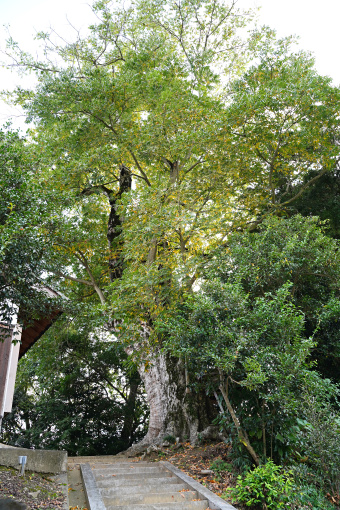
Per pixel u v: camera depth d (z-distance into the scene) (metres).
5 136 7.32
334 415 6.98
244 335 7.04
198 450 9.66
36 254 6.65
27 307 7.40
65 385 19.36
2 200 6.43
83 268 15.70
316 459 6.63
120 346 10.53
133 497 6.25
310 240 10.02
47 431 18.00
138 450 11.40
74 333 18.62
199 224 11.00
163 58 13.66
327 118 11.80
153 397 12.02
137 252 10.91
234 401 7.54
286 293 7.43
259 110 11.27
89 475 7.18
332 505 6.16
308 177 14.05
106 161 12.62
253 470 6.88
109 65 15.23
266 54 12.35
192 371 7.60
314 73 11.58
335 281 9.85
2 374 9.32
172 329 7.53
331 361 10.41
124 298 10.27
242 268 9.16
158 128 11.63
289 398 6.43
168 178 13.26
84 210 13.68
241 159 12.53
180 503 5.98
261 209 13.48
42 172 12.29
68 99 12.38
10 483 5.83
